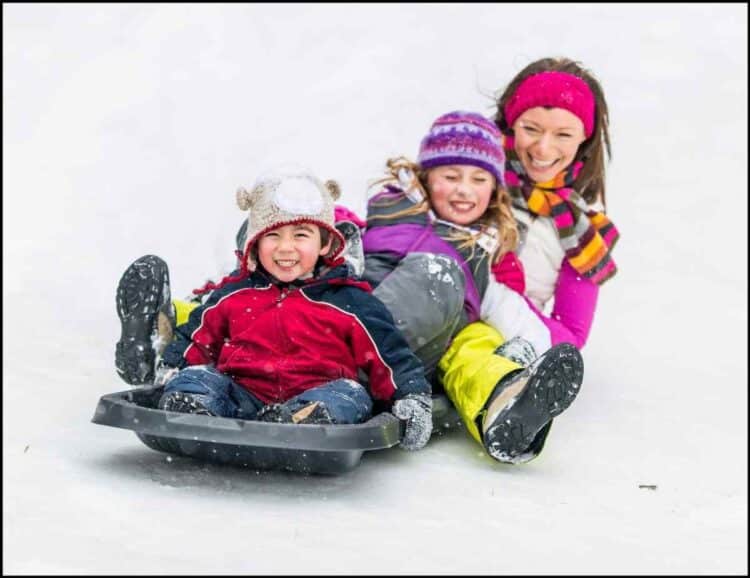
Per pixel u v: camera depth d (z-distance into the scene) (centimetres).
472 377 455
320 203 421
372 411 436
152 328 448
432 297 466
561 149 581
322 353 421
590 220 588
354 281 430
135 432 413
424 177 536
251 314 423
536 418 423
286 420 388
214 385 397
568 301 586
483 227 525
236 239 493
